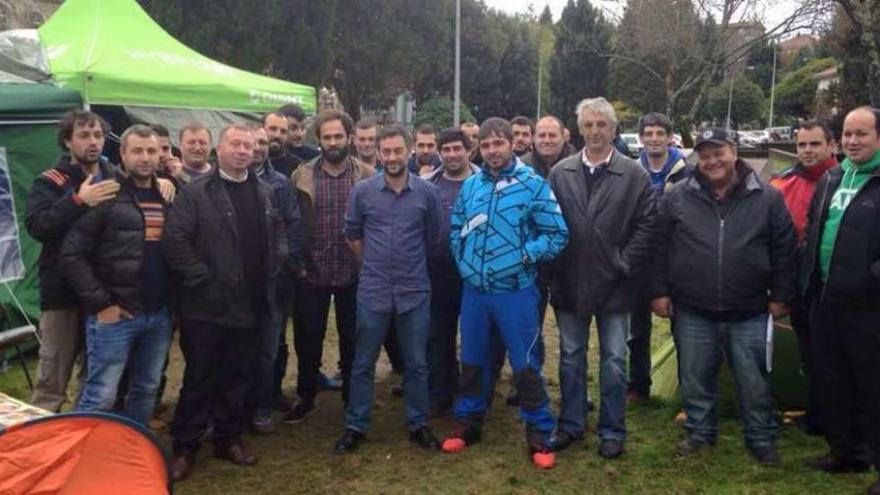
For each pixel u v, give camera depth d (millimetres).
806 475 4555
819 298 4426
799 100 48594
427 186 4895
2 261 6574
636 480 4555
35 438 2910
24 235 6762
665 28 17250
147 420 4500
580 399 4996
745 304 4566
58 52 8406
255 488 4473
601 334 4816
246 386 4789
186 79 8711
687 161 5797
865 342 4242
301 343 5449
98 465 3010
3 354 6664
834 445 4543
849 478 4500
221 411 4750
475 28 42719
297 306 5395
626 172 4652
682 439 5109
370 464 4805
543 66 49875
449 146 5371
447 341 5625
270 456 4922
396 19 29281
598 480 4566
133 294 4234
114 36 8992
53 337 4656
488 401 5137
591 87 42281
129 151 4211
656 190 5707
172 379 6449
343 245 5312
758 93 50844
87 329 4266
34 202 4289
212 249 4395
